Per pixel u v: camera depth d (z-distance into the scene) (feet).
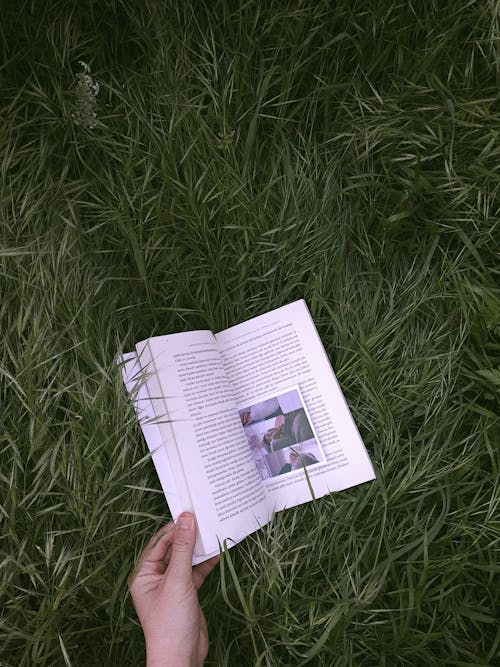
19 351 2.72
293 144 3.14
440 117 3.01
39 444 2.60
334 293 3.05
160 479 2.71
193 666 2.44
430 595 2.77
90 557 2.64
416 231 3.08
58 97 2.98
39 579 2.51
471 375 2.95
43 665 2.52
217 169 3.04
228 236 3.07
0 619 2.51
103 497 2.59
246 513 2.75
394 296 3.08
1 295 2.78
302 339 3.00
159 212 2.97
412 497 2.94
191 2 3.08
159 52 3.04
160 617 2.44
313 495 2.77
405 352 3.01
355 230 3.13
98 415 2.68
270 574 2.76
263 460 2.95
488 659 2.72
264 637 2.74
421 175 3.06
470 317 2.94
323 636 2.62
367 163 3.12
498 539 2.78
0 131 2.91
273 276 3.08
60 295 2.81
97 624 2.68
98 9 3.10
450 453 2.93
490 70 3.05
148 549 2.65
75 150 3.06
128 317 2.96
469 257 3.10
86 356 2.75
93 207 3.06
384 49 3.11
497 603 2.83
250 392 3.01
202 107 3.02
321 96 3.13
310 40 3.05
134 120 3.09
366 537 2.88
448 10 3.04
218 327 3.07
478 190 3.00
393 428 2.90
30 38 3.03
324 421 2.95
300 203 3.08
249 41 3.05
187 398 2.76
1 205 2.84
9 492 2.56
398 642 2.69
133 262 3.02
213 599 2.73
